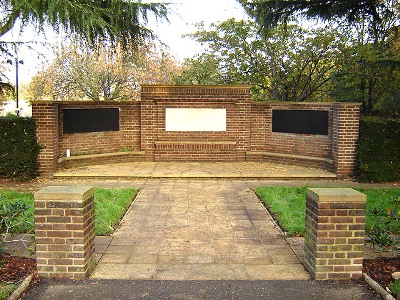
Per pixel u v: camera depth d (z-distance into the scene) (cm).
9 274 465
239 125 1323
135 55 1329
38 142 1101
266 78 1927
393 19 1204
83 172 1134
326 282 461
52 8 945
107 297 424
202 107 1317
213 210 784
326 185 1019
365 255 533
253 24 1794
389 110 1567
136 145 1359
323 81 1827
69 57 2220
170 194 917
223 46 1891
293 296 428
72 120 1231
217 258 539
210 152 1323
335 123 1127
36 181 1066
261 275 483
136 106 1345
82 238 462
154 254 553
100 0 1114
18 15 1034
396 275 458
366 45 1391
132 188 954
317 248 466
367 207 759
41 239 463
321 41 1694
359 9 1176
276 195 876
